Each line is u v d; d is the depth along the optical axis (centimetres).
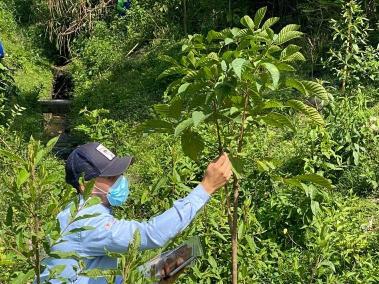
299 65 1052
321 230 452
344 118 680
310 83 303
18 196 256
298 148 659
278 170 631
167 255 322
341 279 454
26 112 1210
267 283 462
